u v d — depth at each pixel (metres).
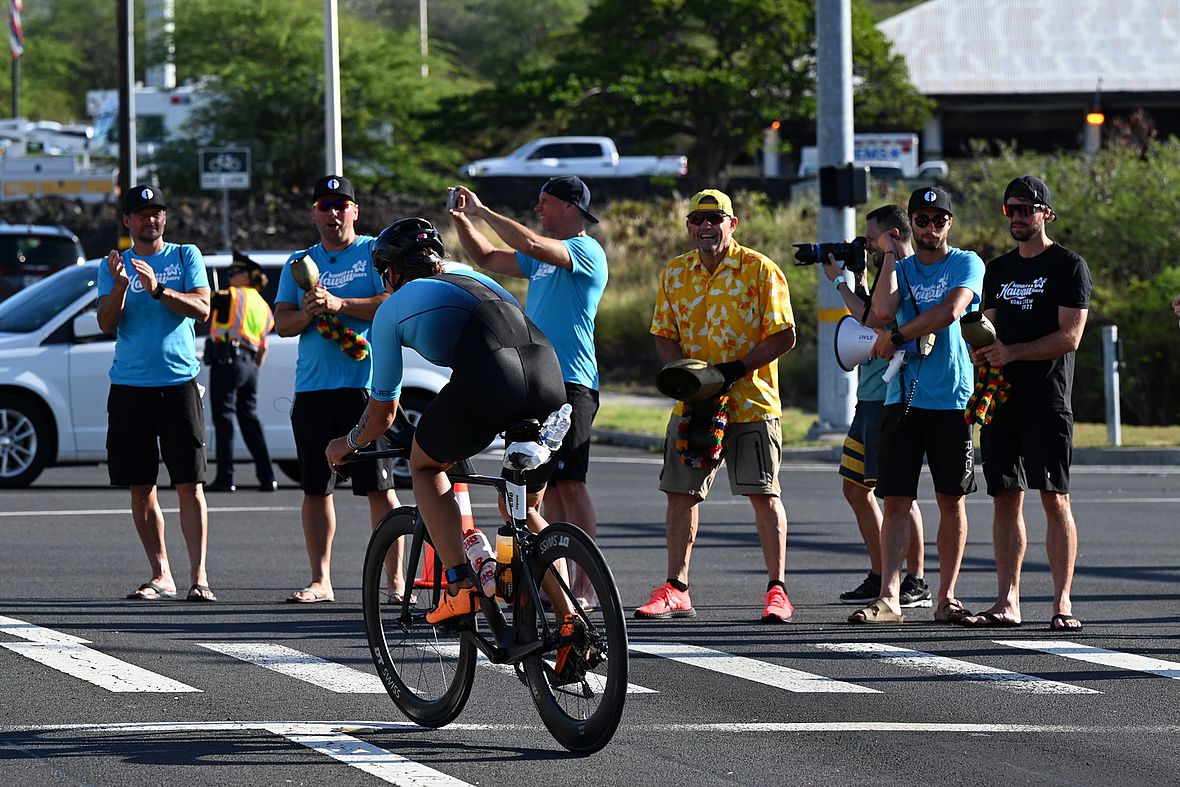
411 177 133.25
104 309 26.14
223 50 134.00
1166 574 30.94
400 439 26.31
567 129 171.50
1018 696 20.77
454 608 18.02
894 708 20.09
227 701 20.06
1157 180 76.31
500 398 17.53
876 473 26.80
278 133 132.38
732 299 25.78
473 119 136.50
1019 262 25.12
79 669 21.67
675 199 97.88
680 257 26.41
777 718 19.52
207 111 133.00
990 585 29.86
